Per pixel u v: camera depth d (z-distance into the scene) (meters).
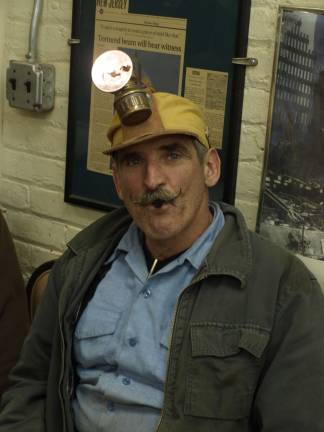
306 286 1.25
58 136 2.00
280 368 1.20
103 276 1.45
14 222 2.17
